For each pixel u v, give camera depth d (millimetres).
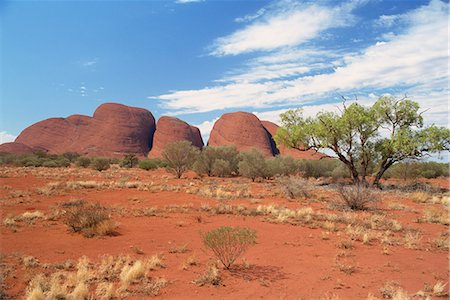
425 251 9109
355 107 27812
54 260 7656
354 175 28578
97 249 8672
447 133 25344
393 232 11438
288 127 31297
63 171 39062
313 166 40812
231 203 17109
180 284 6355
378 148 27719
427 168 41406
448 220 13219
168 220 12594
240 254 8305
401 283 6602
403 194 23016
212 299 5723
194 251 8594
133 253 8336
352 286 6379
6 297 5633
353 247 9203
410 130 27031
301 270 7219
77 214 10953
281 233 10758
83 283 5957
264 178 34750
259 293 5992
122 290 5938
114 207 14820
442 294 6070
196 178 34812
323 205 17031
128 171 45375
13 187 21812
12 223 11211
